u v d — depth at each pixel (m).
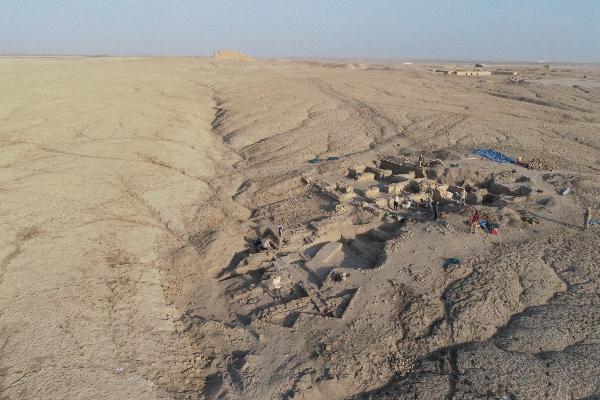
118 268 16.48
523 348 12.58
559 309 14.11
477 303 14.28
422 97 54.66
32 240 17.56
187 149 31.75
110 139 32.22
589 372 11.63
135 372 11.90
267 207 23.45
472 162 29.19
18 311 13.46
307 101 50.78
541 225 19.94
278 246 18.64
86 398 10.73
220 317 14.75
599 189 23.70
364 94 55.34
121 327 13.49
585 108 50.72
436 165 28.19
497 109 48.09
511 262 16.66
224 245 18.75
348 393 11.68
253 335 13.66
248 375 12.07
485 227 19.52
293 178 26.69
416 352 12.85
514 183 25.05
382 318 14.08
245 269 17.44
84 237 18.27
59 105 40.16
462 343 13.07
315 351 12.88
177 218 21.48
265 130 38.84
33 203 20.83
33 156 27.75
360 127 39.53
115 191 23.27
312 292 15.42
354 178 27.17
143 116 39.31
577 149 33.31
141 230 19.59
